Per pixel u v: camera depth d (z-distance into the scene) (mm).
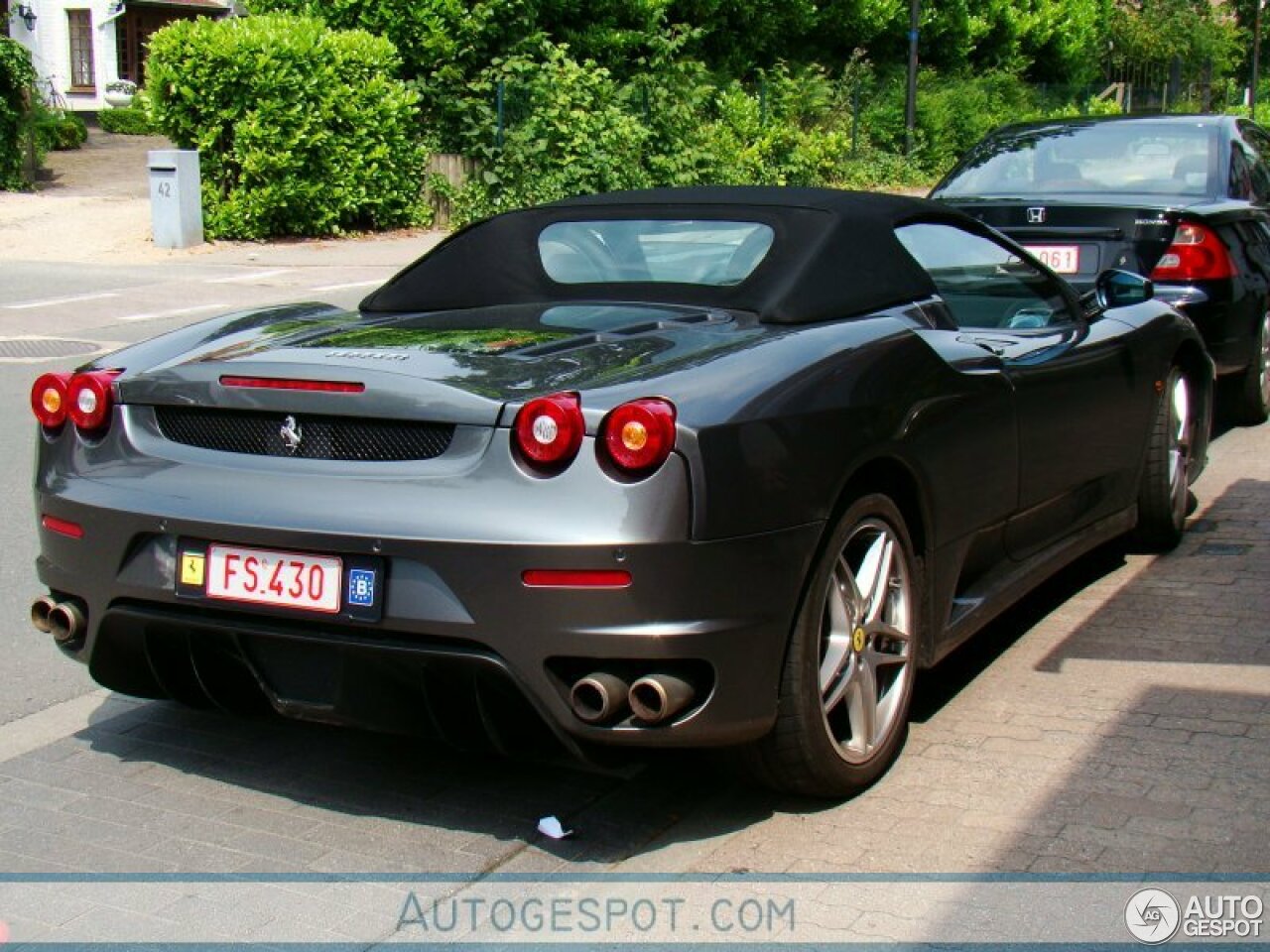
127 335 11844
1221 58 47438
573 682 3207
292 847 3486
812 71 28906
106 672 3770
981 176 8367
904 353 3848
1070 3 38938
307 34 17734
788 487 3332
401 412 3316
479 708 3281
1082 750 3975
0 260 16328
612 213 4414
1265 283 8016
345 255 17047
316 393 3416
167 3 37375
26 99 22203
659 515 3119
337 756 4027
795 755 3482
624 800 3730
